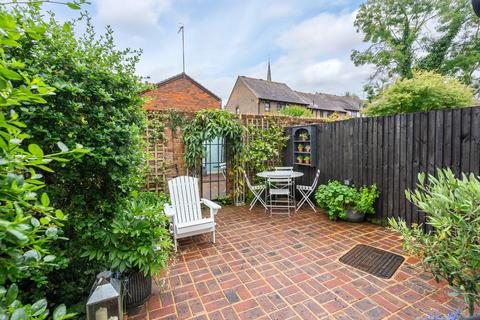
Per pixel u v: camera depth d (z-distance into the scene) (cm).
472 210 135
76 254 173
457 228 142
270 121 579
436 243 152
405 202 345
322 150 496
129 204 194
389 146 366
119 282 164
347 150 437
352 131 426
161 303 205
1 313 68
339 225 388
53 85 142
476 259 133
